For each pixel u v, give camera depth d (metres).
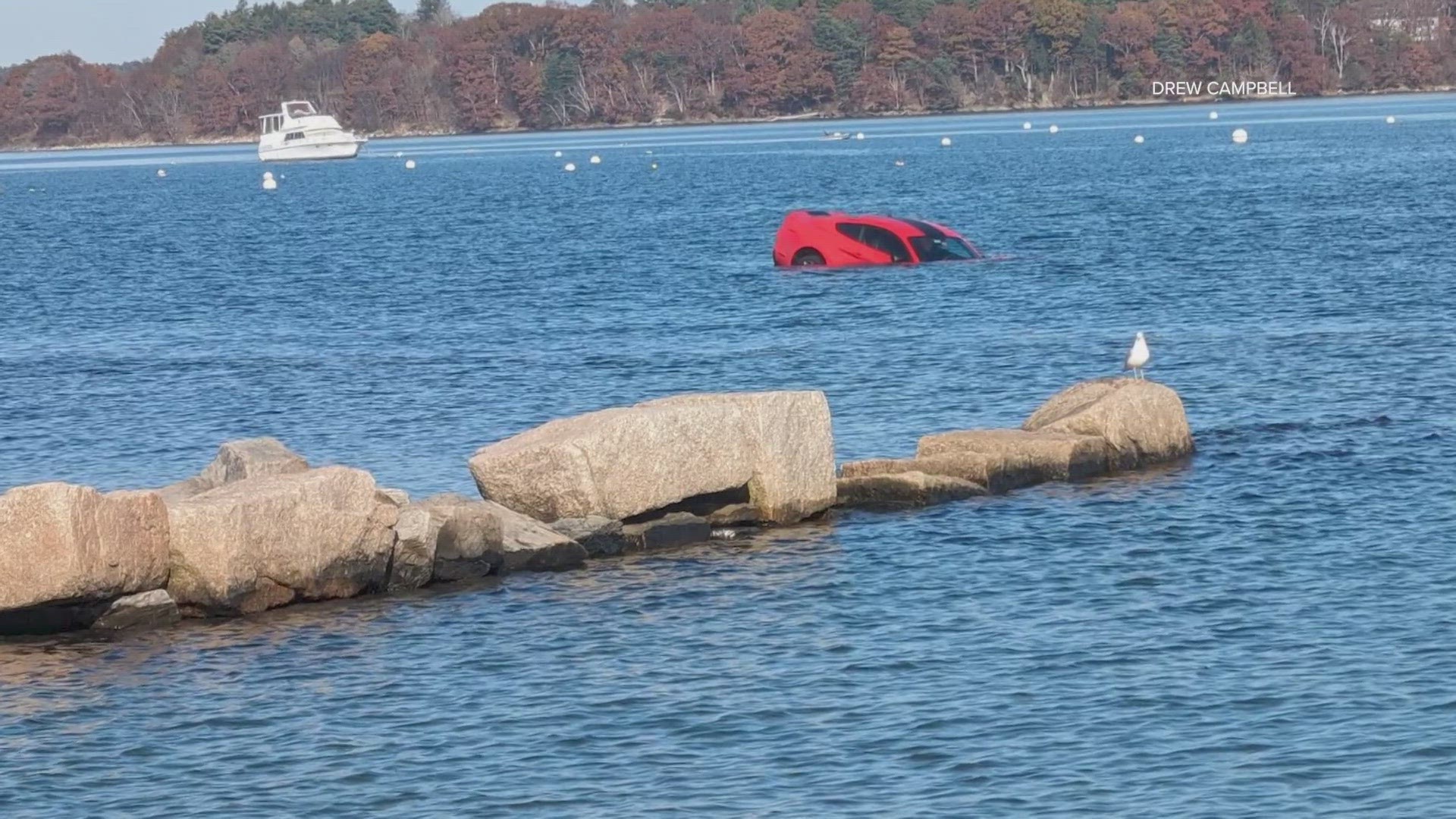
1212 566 31.06
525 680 26.78
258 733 25.02
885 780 22.38
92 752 24.48
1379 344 53.75
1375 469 37.91
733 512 35.97
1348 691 24.53
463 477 40.91
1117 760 22.62
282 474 32.56
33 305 81.44
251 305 78.38
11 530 29.09
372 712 25.66
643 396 50.28
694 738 24.08
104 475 42.62
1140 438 39.44
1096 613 28.75
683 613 30.03
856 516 36.47
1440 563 30.56
